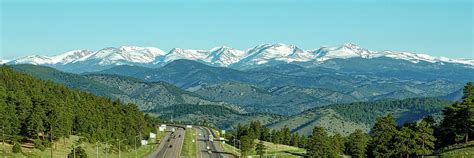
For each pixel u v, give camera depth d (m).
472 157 193.38
